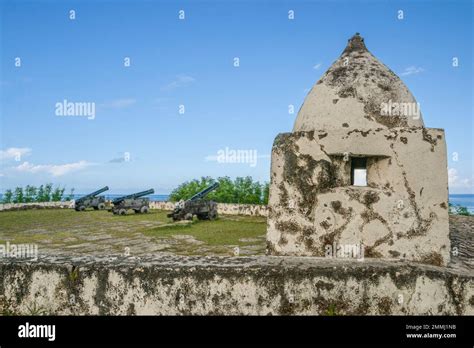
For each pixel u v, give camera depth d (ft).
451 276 10.18
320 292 10.10
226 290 10.17
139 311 10.37
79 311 10.61
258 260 11.09
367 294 10.11
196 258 11.45
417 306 10.12
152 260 11.21
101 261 11.16
